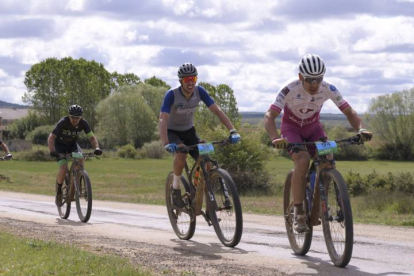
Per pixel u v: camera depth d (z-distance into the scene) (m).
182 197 8.23
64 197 11.84
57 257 6.58
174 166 8.05
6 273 5.80
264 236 9.12
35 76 127.25
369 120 104.06
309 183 6.56
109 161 79.00
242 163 35.31
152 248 7.66
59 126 11.48
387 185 34.66
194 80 7.70
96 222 11.40
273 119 6.68
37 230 9.84
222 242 7.67
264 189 35.31
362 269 6.20
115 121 106.00
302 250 6.96
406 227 11.70
